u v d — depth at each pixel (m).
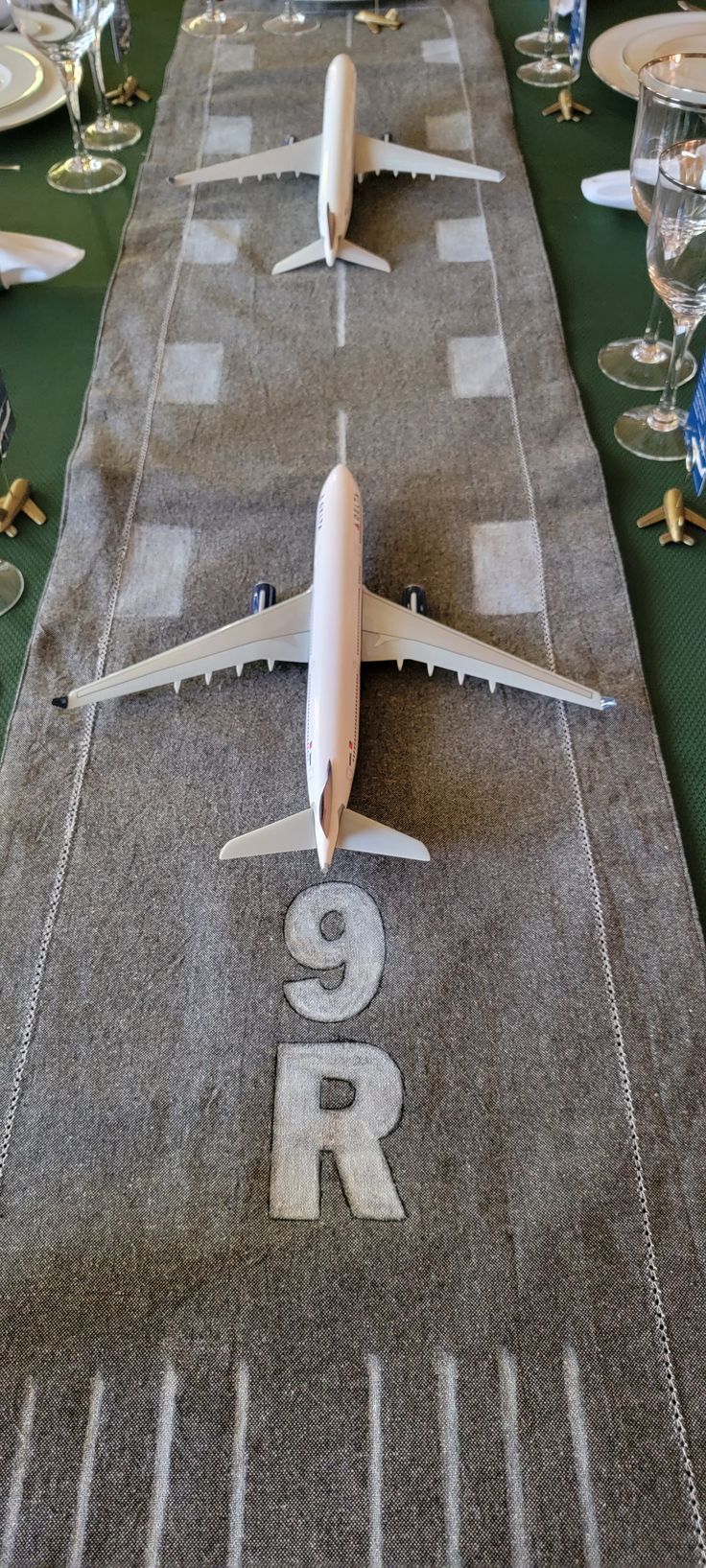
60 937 0.93
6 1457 0.69
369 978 0.90
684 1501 0.67
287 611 1.10
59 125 1.92
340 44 2.07
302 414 1.42
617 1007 0.88
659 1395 0.70
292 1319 0.74
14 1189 0.80
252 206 1.75
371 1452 0.68
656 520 1.26
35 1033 0.88
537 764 1.04
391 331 1.54
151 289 1.61
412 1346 0.72
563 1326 0.73
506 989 0.89
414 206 1.74
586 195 1.71
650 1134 0.81
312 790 0.92
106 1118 0.83
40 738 1.07
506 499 1.30
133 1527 0.67
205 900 0.95
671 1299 0.74
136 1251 0.77
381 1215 0.78
